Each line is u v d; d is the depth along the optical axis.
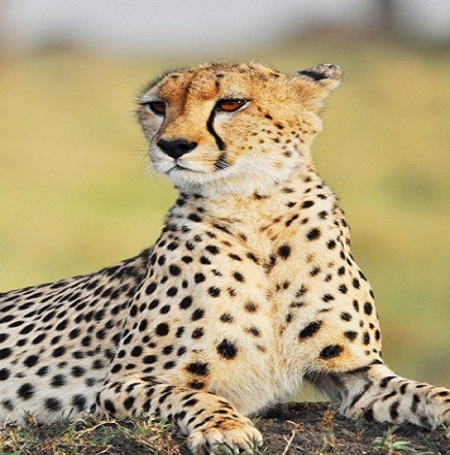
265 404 11.36
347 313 11.26
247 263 11.22
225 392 11.14
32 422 10.78
